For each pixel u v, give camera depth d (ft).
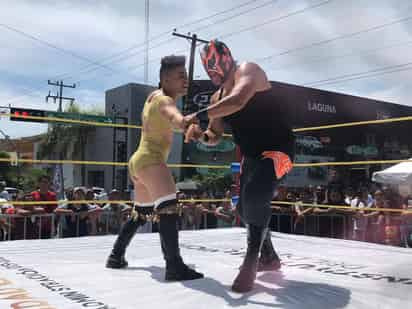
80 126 97.40
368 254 12.92
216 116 8.28
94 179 97.86
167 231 9.50
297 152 75.46
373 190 45.03
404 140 91.40
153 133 10.03
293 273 10.11
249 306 7.43
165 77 10.19
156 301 7.70
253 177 8.84
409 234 23.29
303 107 76.43
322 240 15.93
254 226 8.75
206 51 9.16
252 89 8.28
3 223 21.31
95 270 10.48
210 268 10.76
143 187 10.69
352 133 83.15
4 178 100.89
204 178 70.08
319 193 28.99
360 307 7.32
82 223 24.44
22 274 9.89
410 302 7.60
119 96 90.74
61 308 7.16
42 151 104.22
